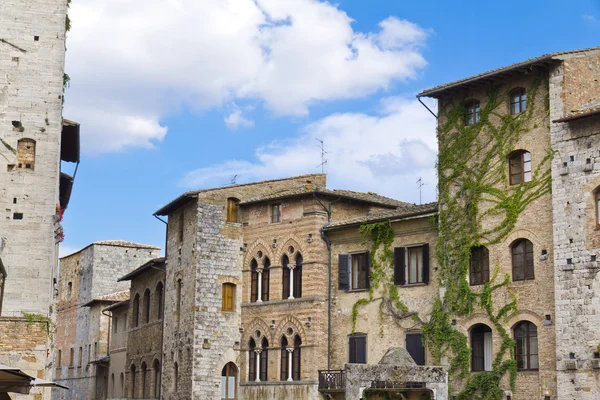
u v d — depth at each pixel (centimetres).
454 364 4916
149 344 7031
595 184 4412
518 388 4622
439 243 5116
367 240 5612
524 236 4712
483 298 4834
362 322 5528
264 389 5856
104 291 9281
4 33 4816
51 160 4756
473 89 5091
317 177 6481
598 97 4719
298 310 5775
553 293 4541
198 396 5897
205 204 6153
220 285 6106
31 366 4459
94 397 8738
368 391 5003
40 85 4812
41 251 4662
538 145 4725
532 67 4725
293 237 5903
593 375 4262
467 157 5047
